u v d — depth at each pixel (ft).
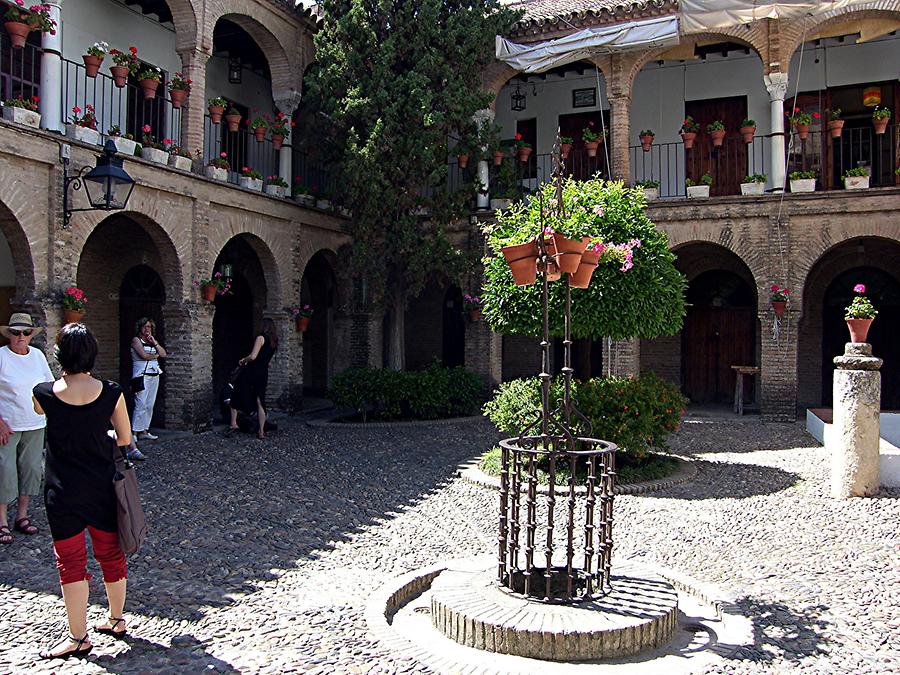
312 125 50.49
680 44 50.39
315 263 61.11
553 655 13.89
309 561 19.80
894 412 34.71
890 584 18.03
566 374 16.30
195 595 17.08
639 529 22.85
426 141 46.75
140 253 47.52
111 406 14.21
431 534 22.45
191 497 26.43
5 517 20.95
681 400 32.07
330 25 48.91
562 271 16.34
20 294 32.50
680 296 32.09
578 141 60.03
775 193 46.68
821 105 54.19
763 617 16.07
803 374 55.31
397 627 15.83
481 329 53.72
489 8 50.03
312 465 32.91
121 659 13.75
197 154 42.19
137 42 46.06
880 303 53.72
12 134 31.01
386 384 46.21
